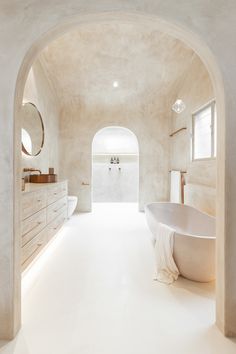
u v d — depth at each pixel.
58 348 1.28
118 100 4.76
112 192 7.13
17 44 1.33
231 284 1.37
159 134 5.01
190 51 3.46
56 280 2.05
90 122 4.97
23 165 3.05
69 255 2.62
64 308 1.64
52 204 2.90
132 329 1.43
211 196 2.89
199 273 1.96
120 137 6.76
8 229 1.33
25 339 1.34
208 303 1.72
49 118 4.18
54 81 4.18
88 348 1.28
